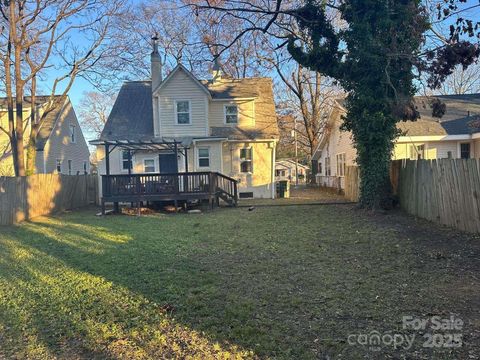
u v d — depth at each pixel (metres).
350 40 10.65
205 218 12.77
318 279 5.39
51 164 24.84
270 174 19.92
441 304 4.27
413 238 7.82
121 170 19.52
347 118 12.38
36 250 8.17
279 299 4.64
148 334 3.83
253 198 19.80
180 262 6.64
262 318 4.09
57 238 9.65
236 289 5.09
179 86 19.16
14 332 3.99
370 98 11.20
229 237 8.91
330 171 26.22
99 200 19.77
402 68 9.88
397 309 4.18
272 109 21.19
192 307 4.50
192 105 19.22
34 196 14.61
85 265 6.65
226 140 19.17
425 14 8.44
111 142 16.25
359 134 11.95
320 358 3.24
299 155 58.44
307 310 4.26
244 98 20.02
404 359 3.16
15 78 16.38
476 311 4.04
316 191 25.09
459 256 6.23
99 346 3.62
